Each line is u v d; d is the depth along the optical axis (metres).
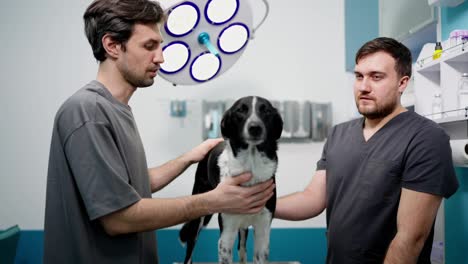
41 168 2.04
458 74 1.19
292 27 2.12
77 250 0.79
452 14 1.34
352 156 1.13
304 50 2.12
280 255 2.03
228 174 1.03
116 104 0.89
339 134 1.25
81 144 0.77
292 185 2.09
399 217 0.99
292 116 2.05
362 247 1.05
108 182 0.76
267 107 1.03
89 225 0.81
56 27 2.07
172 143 2.08
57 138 0.81
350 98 2.11
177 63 1.40
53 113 2.06
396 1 1.65
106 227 0.79
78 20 2.08
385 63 1.04
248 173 0.97
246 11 1.38
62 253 0.80
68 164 0.80
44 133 2.05
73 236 0.80
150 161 2.07
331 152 1.21
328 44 2.13
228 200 0.87
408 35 1.56
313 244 2.04
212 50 1.38
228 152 1.05
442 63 1.19
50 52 2.06
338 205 1.13
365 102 1.08
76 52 2.07
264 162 0.99
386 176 1.03
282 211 1.25
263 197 0.93
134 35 0.86
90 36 0.88
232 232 1.11
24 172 2.03
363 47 1.10
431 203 0.96
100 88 0.87
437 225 1.46
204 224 1.30
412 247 0.95
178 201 0.83
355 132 1.17
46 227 0.81
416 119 1.07
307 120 2.06
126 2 0.86
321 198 1.29
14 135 2.04
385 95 1.06
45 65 2.06
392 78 1.05
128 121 0.92
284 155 2.09
